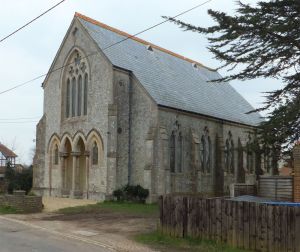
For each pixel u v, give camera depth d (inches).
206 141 1656.0
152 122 1384.1
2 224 812.0
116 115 1371.8
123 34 1680.6
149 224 847.7
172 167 1449.3
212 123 1695.4
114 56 1450.5
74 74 1534.2
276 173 1144.2
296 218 511.8
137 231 759.1
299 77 721.0
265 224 546.3
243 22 692.7
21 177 1694.1
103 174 1365.7
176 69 1855.3
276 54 717.9
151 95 1395.2
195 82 1910.7
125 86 1424.7
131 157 1408.7
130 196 1339.8
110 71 1389.0
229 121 1790.1
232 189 991.0
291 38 695.1
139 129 1406.3
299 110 681.0
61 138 1544.0
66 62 1557.6
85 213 1035.3
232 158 1829.5
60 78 1576.0
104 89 1401.3
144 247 613.6
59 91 1574.8
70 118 1529.3
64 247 583.2
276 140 724.0
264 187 989.2
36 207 1051.3
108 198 1332.4
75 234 716.7
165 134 1386.6
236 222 582.6
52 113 1599.4
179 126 1493.6
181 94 1621.6
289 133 712.4
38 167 1610.5
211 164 1676.9
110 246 611.8
